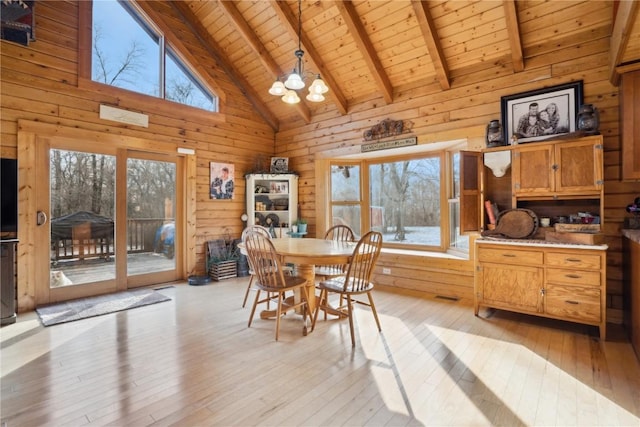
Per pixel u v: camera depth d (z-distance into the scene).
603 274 2.64
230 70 5.38
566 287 2.79
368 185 5.37
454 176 4.48
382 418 1.69
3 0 3.23
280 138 5.97
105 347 2.54
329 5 3.90
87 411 1.73
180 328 2.95
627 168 2.72
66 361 2.31
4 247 3.01
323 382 2.04
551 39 3.31
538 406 1.79
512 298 3.06
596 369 2.18
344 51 4.38
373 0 3.67
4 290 3.01
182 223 4.86
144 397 1.87
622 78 2.75
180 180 4.84
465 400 1.84
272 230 5.38
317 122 5.41
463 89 3.88
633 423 1.64
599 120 3.01
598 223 2.89
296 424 1.65
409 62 4.12
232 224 5.39
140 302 3.70
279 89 3.03
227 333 2.84
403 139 4.37
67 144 3.79
